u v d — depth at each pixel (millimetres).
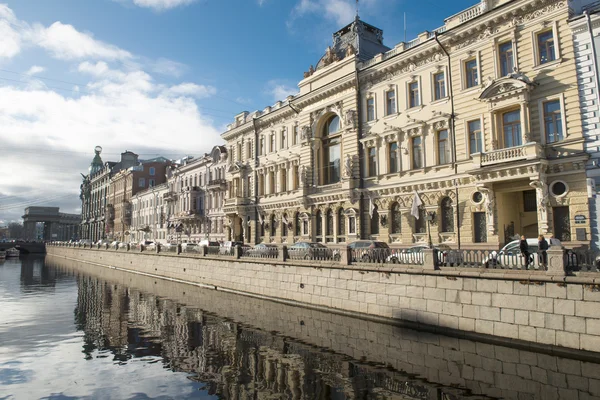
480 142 25438
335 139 36875
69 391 12211
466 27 25766
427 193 28109
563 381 11727
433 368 13328
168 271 40656
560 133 21812
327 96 36688
